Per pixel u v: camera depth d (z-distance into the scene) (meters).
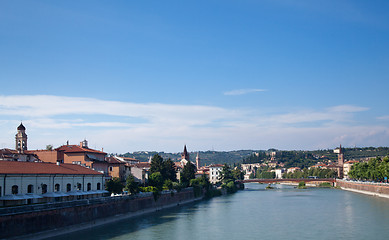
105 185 128.50
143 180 157.00
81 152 138.38
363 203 157.62
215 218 120.88
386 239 84.19
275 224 107.69
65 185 104.00
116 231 95.88
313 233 92.81
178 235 91.69
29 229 78.06
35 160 144.12
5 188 83.94
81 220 96.81
